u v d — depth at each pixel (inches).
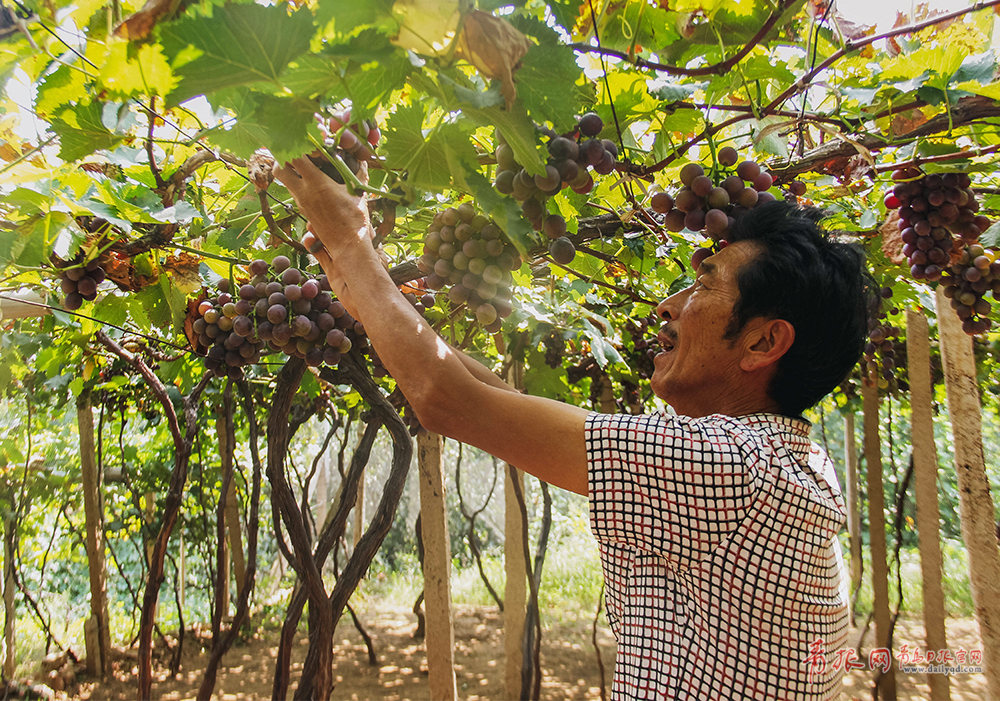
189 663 228.7
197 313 86.5
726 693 41.1
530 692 169.0
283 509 73.7
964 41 78.2
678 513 41.4
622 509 42.5
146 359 156.3
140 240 75.8
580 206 64.7
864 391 185.5
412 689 207.5
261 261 75.9
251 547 101.1
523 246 45.4
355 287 47.8
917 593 309.9
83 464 205.0
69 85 50.8
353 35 34.4
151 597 114.0
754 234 49.2
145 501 257.1
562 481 44.6
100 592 210.1
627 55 56.9
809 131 92.6
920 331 155.0
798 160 81.0
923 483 154.9
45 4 50.3
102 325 120.3
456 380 43.9
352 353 75.6
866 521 394.9
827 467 48.8
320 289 74.4
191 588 304.8
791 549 41.4
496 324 55.3
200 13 32.3
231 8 31.0
